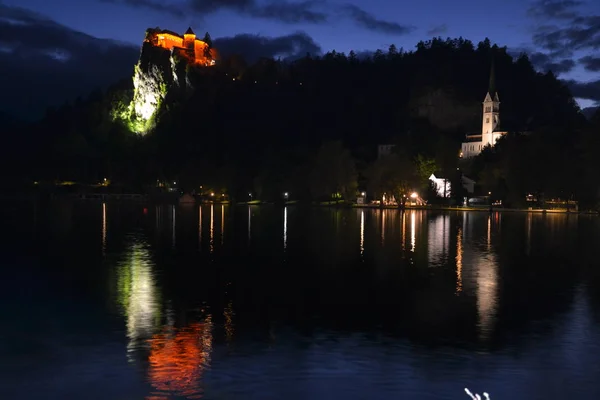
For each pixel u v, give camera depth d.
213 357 25.44
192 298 37.72
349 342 27.78
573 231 91.81
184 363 24.61
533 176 162.25
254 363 24.62
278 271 49.03
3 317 32.38
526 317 32.66
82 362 24.73
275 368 24.03
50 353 25.89
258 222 111.12
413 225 104.00
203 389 21.91
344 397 21.22
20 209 156.62
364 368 24.09
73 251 62.66
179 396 21.27
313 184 196.62
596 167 148.62
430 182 191.75
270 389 21.88
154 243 71.00
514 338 28.45
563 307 35.28
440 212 158.25
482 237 80.69
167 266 51.81
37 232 86.25
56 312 33.62
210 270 49.56
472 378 23.03
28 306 35.19
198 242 72.44
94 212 145.00
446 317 32.78
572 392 21.72
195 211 156.75
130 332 29.33
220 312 33.84
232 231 89.50
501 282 44.00
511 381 22.73
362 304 36.12
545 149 164.00
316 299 37.59
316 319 32.28
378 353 26.03
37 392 21.66
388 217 130.88
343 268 50.91
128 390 21.78
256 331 29.69
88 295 38.59
